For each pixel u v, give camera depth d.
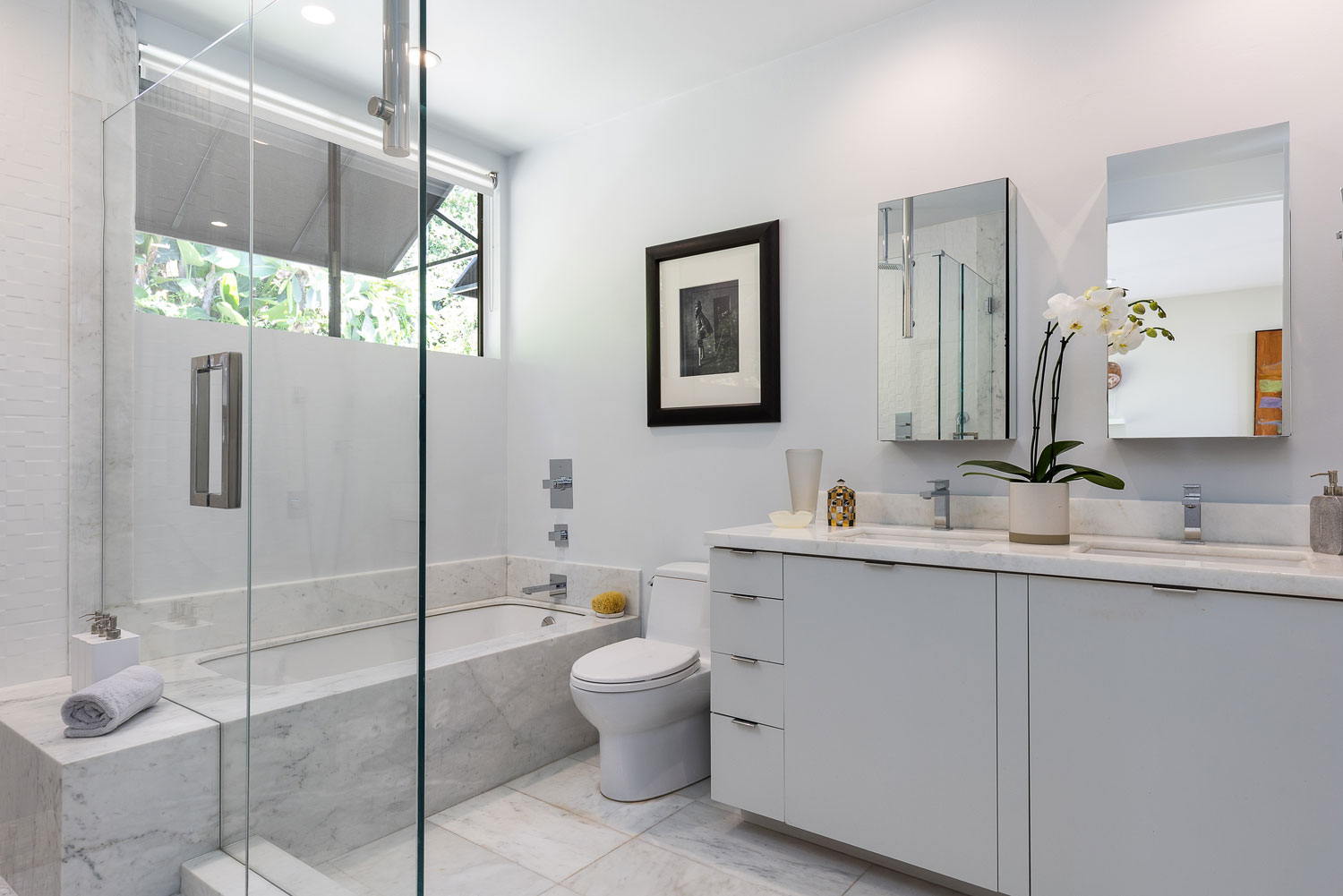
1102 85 2.20
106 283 2.36
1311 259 1.90
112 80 2.41
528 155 3.71
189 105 1.94
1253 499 1.97
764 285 2.82
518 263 3.74
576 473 3.47
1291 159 1.93
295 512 1.52
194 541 1.90
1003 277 2.25
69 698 1.84
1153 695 1.61
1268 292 1.92
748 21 2.60
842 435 2.67
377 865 1.29
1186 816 1.57
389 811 1.26
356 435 1.37
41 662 2.27
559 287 3.56
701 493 3.04
